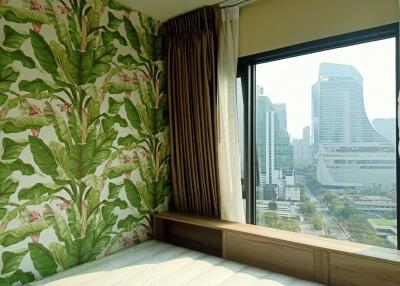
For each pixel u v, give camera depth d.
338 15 1.79
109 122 2.02
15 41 1.57
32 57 1.63
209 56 2.19
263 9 2.07
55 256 1.72
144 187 2.26
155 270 1.68
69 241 1.79
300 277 1.68
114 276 1.60
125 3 2.12
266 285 1.51
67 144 1.78
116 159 2.06
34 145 1.63
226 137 2.15
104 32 2.00
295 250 1.70
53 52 1.72
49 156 1.70
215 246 2.17
